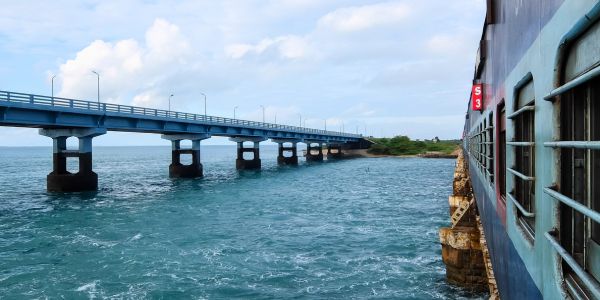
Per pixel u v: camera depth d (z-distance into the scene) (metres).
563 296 3.59
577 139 3.48
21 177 76.62
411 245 23.55
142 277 18.73
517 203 5.55
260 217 32.84
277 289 17.34
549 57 3.85
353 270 19.53
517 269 6.01
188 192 49.41
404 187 53.03
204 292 17.05
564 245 3.67
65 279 18.48
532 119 5.20
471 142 26.28
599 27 2.79
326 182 60.75
